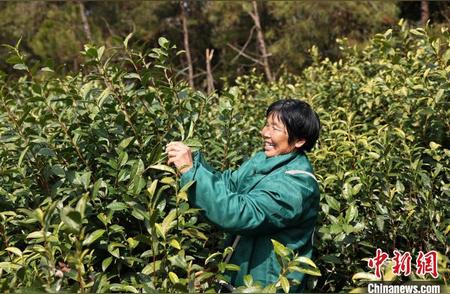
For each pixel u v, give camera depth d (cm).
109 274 219
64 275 181
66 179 230
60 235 195
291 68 1277
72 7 1423
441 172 296
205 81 1544
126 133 255
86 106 253
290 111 208
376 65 465
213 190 186
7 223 241
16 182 253
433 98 311
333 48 1219
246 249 205
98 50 243
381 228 241
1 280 185
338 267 252
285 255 171
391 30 367
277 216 192
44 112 287
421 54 364
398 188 254
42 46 1288
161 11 1534
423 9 1085
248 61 1521
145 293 177
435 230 227
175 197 208
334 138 336
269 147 216
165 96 262
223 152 307
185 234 222
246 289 165
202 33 1636
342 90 449
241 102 496
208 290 182
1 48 1456
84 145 246
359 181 265
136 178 196
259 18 1459
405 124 324
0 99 261
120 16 1540
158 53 251
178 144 198
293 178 198
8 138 246
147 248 232
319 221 251
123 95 250
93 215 223
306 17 1266
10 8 1475
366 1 1171
